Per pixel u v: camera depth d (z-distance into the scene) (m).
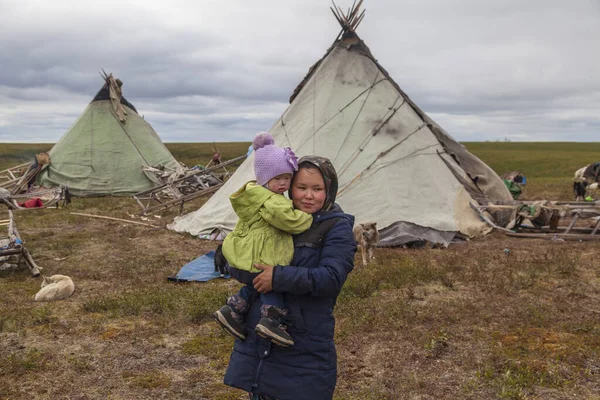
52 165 23.33
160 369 5.30
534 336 6.06
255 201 2.72
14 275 9.34
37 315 6.86
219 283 8.63
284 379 2.72
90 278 9.06
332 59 14.10
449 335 6.10
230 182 13.92
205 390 4.83
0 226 14.73
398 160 12.56
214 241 12.39
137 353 5.68
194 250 11.41
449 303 7.22
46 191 18.66
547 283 8.26
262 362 2.75
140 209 18.38
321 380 2.74
